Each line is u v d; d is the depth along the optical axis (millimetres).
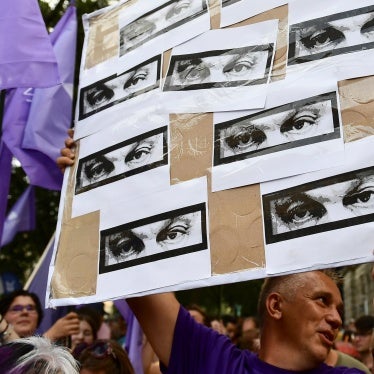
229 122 2098
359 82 1894
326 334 2068
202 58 2238
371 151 1814
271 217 1932
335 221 1819
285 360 2100
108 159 2373
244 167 2018
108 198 2318
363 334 5414
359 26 1944
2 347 1799
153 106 2299
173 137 2213
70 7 4477
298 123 1957
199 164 2123
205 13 2283
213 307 14281
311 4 2049
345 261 1781
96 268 2277
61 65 4258
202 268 2033
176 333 2326
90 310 4844
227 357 2227
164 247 2127
